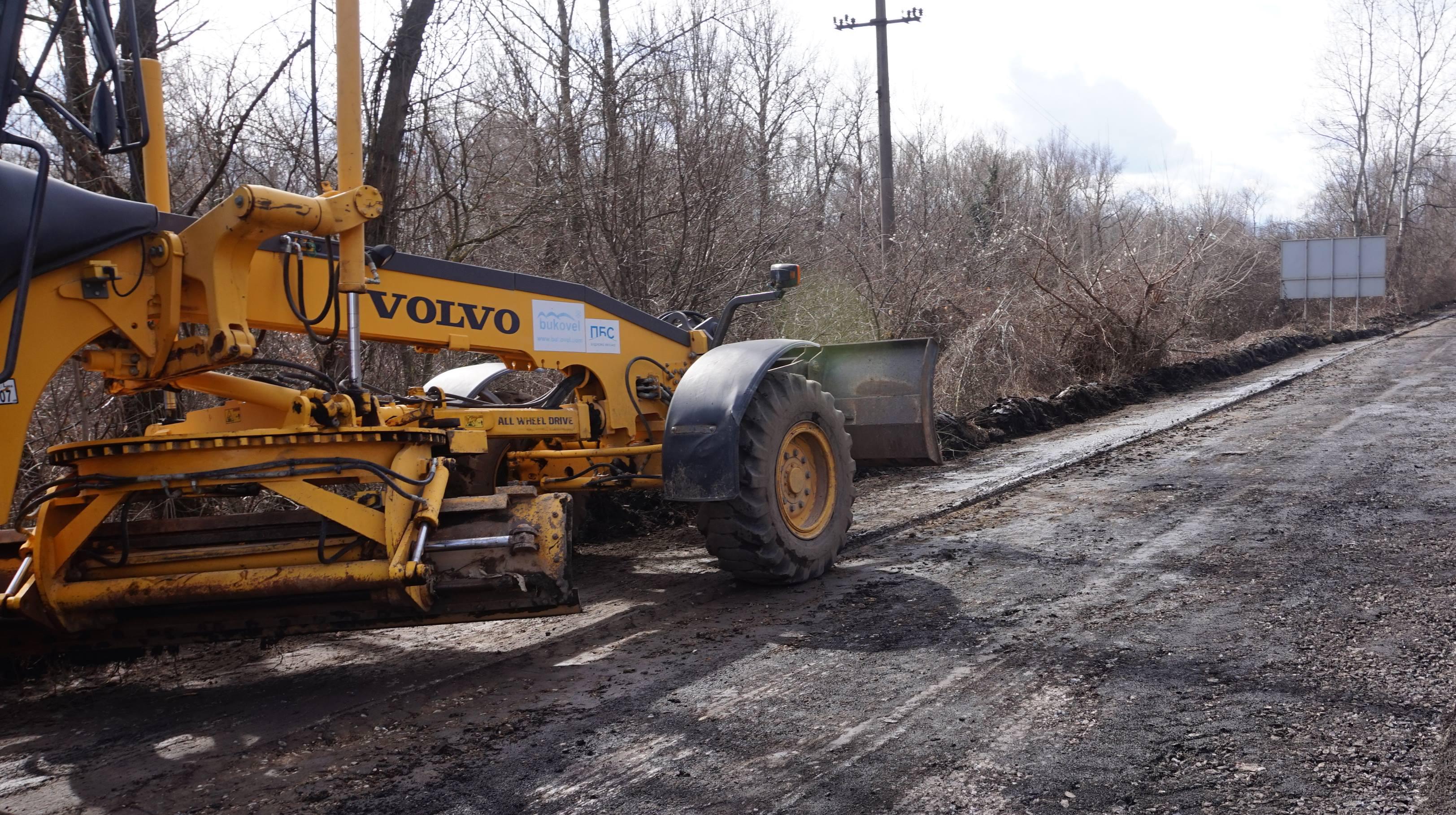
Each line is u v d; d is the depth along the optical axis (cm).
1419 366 1636
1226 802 286
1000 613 479
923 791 303
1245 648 409
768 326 1233
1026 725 346
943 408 1221
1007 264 1722
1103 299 1574
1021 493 799
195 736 381
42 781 345
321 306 440
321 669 459
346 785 329
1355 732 325
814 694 387
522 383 919
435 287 498
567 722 372
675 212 1105
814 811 294
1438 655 388
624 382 602
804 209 1369
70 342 367
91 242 367
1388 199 4056
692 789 312
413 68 829
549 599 387
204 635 395
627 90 1077
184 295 393
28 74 575
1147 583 516
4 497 350
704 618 506
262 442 382
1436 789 287
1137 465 887
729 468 515
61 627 383
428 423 488
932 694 379
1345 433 984
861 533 679
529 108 1035
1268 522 636
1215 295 2039
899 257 1517
